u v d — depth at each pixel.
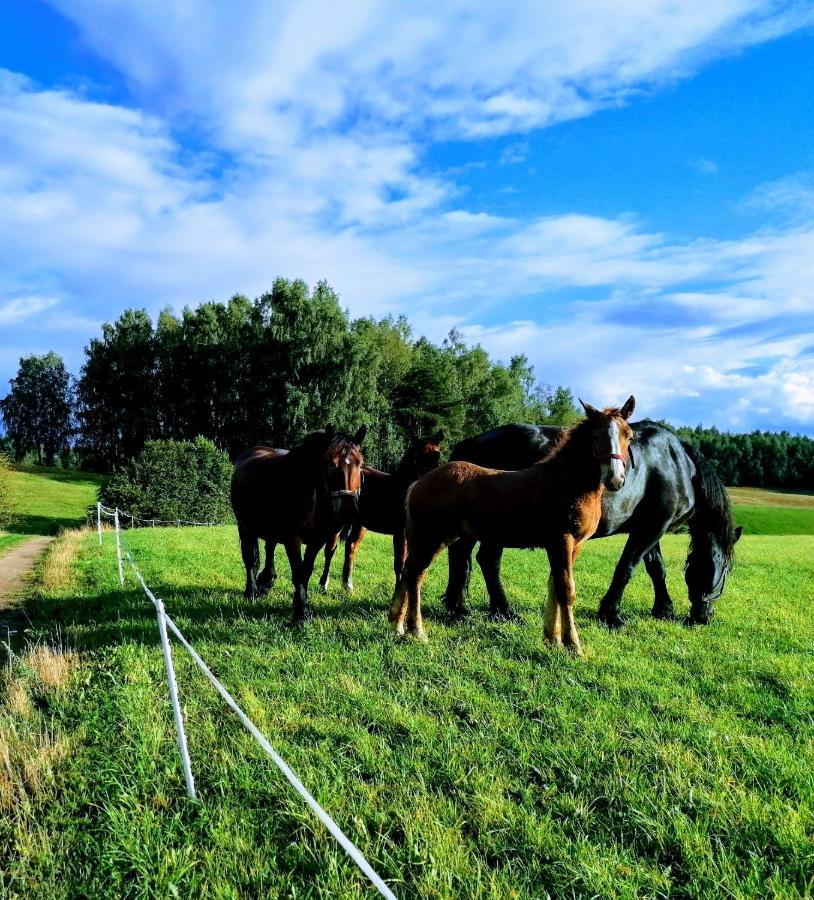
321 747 4.52
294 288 55.53
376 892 3.03
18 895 3.15
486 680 5.99
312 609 8.97
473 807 3.79
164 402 67.69
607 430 6.63
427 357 68.38
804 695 5.67
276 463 8.59
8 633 7.70
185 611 8.74
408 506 7.83
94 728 4.88
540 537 7.18
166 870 3.21
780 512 59.19
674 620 8.94
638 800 3.83
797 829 3.52
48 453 97.81
